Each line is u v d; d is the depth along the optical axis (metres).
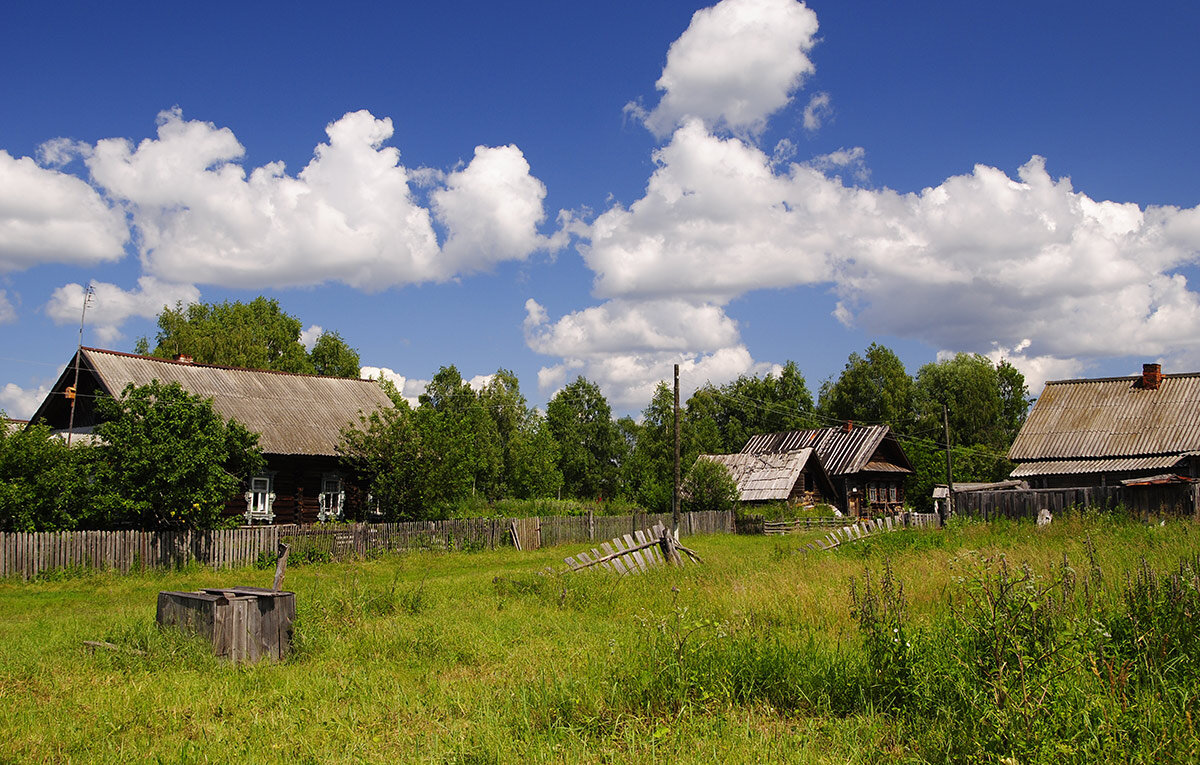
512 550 29.72
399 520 30.75
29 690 8.39
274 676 8.90
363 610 12.62
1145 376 39.16
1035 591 6.66
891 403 78.19
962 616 7.64
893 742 5.95
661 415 76.06
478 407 71.56
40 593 18.91
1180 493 27.30
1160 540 17.31
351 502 33.28
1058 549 15.85
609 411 76.69
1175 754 5.07
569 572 16.36
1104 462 36.00
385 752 6.29
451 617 12.65
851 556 19.67
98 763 6.18
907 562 16.19
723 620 10.45
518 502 51.91
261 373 36.00
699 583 15.54
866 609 7.62
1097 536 18.80
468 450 32.53
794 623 10.26
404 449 30.72
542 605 14.21
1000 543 19.48
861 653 7.61
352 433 31.20
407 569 24.05
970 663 6.46
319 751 6.36
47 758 6.32
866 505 52.66
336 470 33.22
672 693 6.90
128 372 31.52
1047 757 4.96
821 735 6.17
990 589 6.73
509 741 6.26
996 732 5.37
